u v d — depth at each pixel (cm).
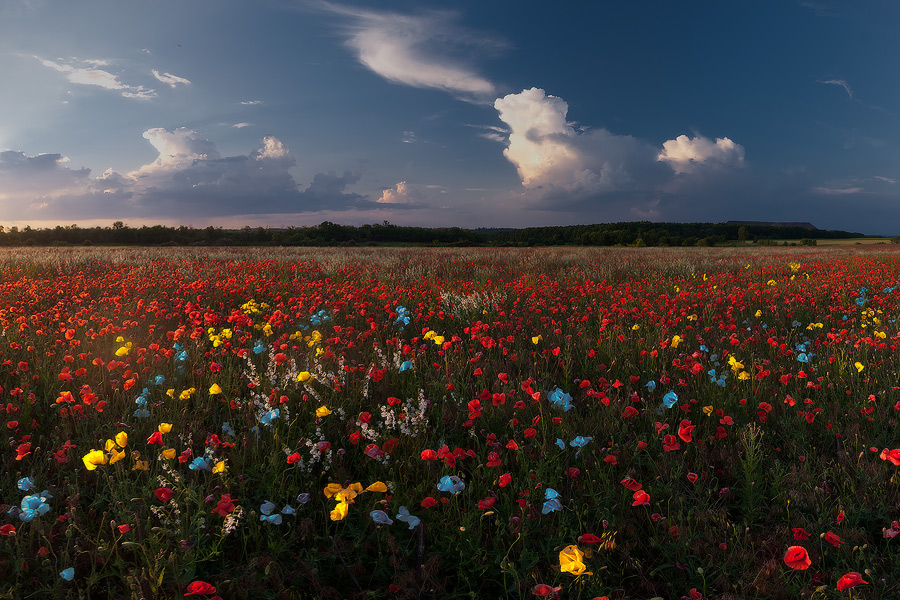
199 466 218
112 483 227
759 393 366
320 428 293
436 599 192
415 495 242
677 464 269
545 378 412
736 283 1073
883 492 248
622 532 225
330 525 231
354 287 855
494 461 229
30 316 578
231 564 206
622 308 661
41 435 290
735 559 205
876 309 675
